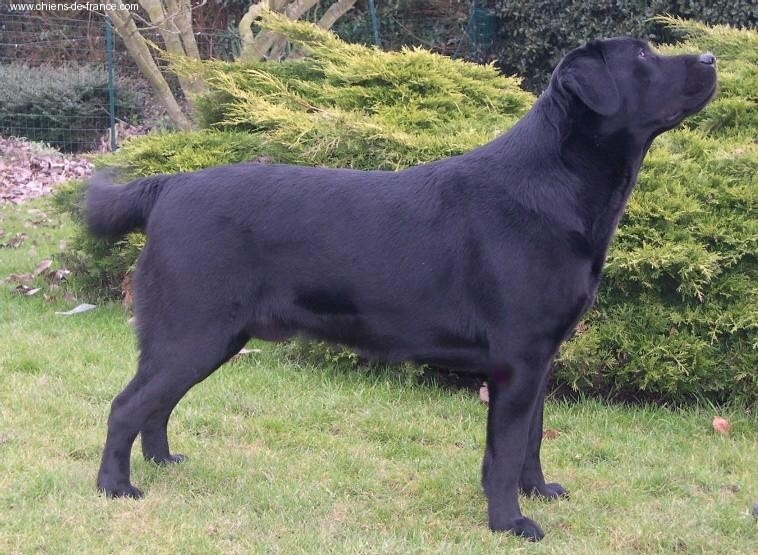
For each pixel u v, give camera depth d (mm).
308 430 4898
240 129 7254
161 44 15547
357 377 5762
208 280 3783
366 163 5977
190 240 3801
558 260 3617
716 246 5258
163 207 3902
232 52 15656
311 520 3766
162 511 3740
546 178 3676
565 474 4422
